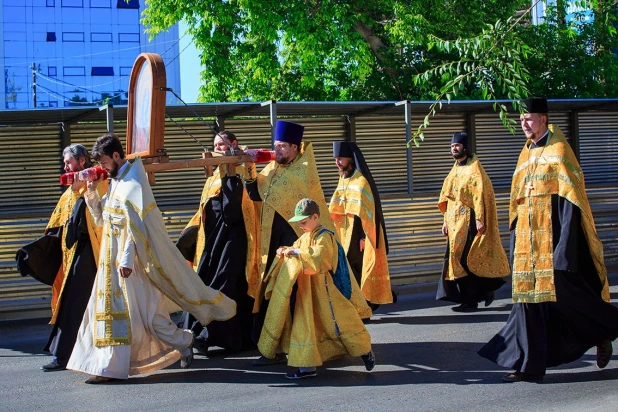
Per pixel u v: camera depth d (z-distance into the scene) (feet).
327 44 58.54
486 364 23.56
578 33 59.67
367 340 22.48
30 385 22.53
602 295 21.43
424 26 56.24
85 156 24.82
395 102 39.63
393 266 39.58
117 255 22.16
